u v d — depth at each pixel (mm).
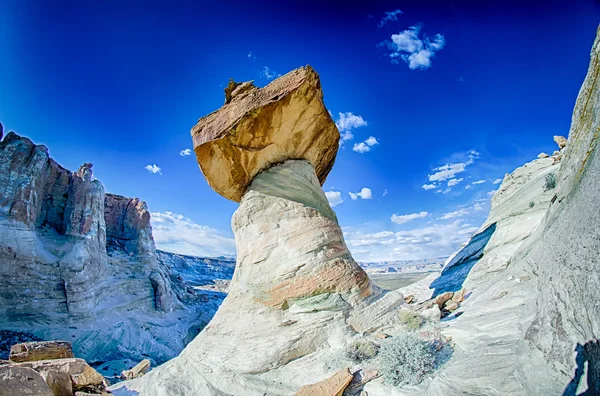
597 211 5359
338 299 9125
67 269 35344
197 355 9656
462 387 5562
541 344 5379
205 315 52406
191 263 128375
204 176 12227
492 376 5469
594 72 7570
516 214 14336
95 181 44406
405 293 17828
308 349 8336
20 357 10000
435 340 7492
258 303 9508
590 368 4062
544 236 9359
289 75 10812
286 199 11125
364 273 10250
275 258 10016
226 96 12227
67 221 39531
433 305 9938
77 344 31281
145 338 36750
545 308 6180
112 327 36031
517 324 6738
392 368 6770
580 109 8461
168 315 46906
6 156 34312
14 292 31359
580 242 5676
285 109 10812
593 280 4680
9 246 31828
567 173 9008
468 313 8734
